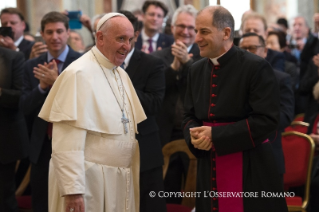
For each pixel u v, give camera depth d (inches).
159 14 264.8
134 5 417.1
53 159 121.3
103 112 125.1
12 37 206.7
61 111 121.3
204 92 135.3
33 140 180.4
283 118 165.3
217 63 133.3
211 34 128.5
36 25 414.0
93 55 130.3
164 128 190.9
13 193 195.6
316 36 244.1
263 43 177.8
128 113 133.3
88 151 124.6
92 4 420.2
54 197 127.3
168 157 182.5
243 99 129.2
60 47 185.6
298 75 269.6
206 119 134.1
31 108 173.5
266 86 127.3
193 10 208.4
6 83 191.9
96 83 126.2
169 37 269.7
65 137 121.2
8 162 190.5
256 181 129.1
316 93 200.5
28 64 189.3
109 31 126.9
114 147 127.3
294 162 186.1
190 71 143.9
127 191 130.6
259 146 130.5
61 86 123.5
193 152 135.9
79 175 118.9
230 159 131.0
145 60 169.8
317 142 190.7
